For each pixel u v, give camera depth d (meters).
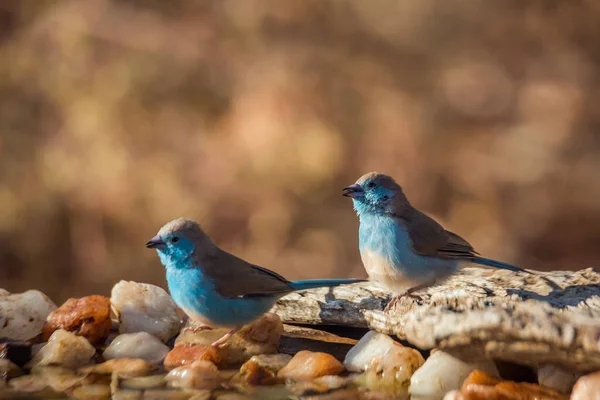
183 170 18.19
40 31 19.20
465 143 19.17
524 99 19.78
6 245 17.48
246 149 18.14
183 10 19.94
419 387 6.52
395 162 18.72
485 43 20.48
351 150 18.80
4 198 17.61
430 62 20.09
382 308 7.48
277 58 19.39
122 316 7.91
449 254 7.52
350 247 17.36
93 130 18.22
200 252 7.32
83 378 6.90
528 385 6.19
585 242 18.11
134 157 18.16
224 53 19.53
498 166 18.67
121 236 17.73
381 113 19.06
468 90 19.78
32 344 7.35
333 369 6.89
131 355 7.34
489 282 7.25
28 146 18.33
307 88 18.95
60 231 17.73
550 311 6.17
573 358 6.01
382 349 6.96
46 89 18.80
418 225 7.51
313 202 17.92
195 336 7.54
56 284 17.28
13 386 6.74
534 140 19.02
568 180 18.45
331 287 8.04
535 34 20.64
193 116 18.91
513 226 18.17
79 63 18.91
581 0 20.84
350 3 19.98
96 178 17.86
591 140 19.25
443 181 18.73
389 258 7.51
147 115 18.67
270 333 7.41
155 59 19.11
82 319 7.61
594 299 6.30
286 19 19.94
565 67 20.33
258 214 17.73
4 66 18.80
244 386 6.70
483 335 6.27
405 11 20.09
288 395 6.47
